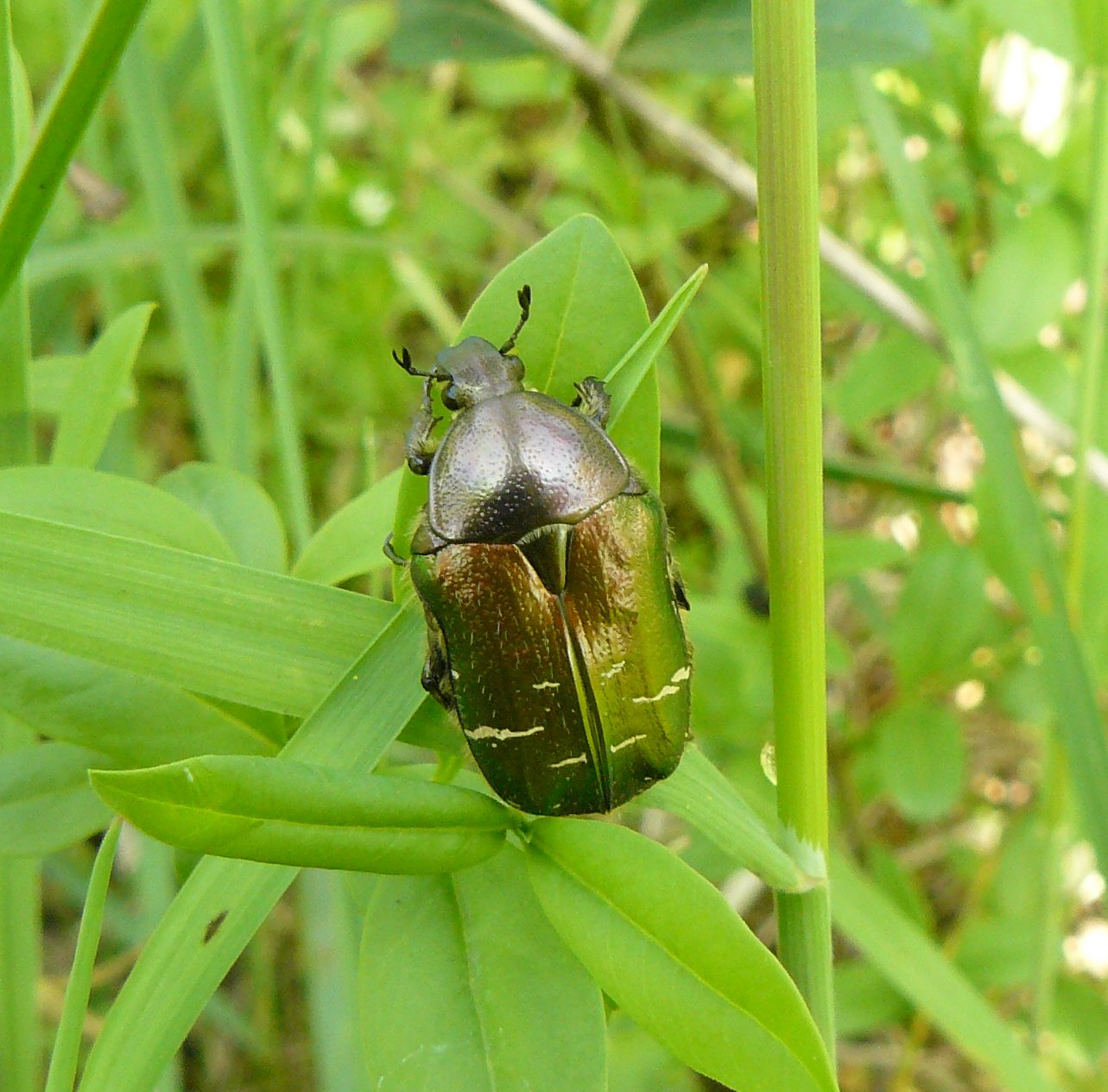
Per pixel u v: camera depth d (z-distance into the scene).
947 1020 0.06
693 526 0.11
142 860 0.07
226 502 0.05
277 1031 0.09
